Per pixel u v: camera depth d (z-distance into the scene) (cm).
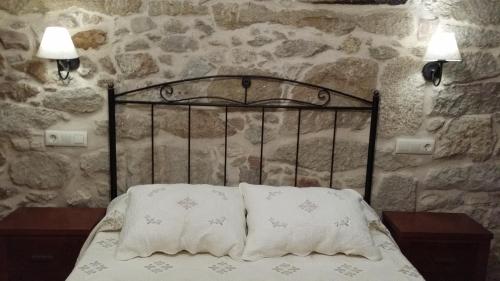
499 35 260
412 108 267
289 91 264
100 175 272
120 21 253
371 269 208
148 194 232
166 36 256
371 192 280
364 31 258
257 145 271
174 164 272
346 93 265
